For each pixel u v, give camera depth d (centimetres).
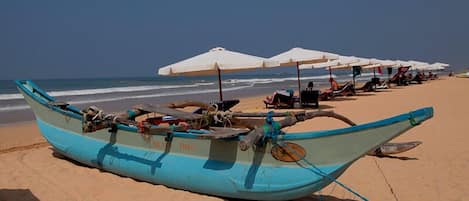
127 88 4034
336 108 1571
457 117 1209
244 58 977
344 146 436
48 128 783
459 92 2256
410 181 606
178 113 612
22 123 1382
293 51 1506
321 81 5894
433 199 529
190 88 3938
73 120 726
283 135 465
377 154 755
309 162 452
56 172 677
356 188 579
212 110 629
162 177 564
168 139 562
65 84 5869
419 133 963
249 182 478
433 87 2805
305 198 539
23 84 865
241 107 1789
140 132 591
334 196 548
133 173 605
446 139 891
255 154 483
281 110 1585
